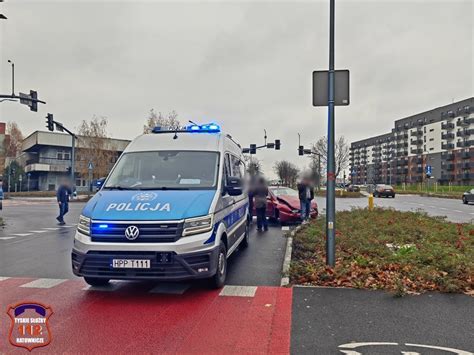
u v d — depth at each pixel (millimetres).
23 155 69688
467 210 24141
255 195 13266
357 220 13320
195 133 7754
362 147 153375
